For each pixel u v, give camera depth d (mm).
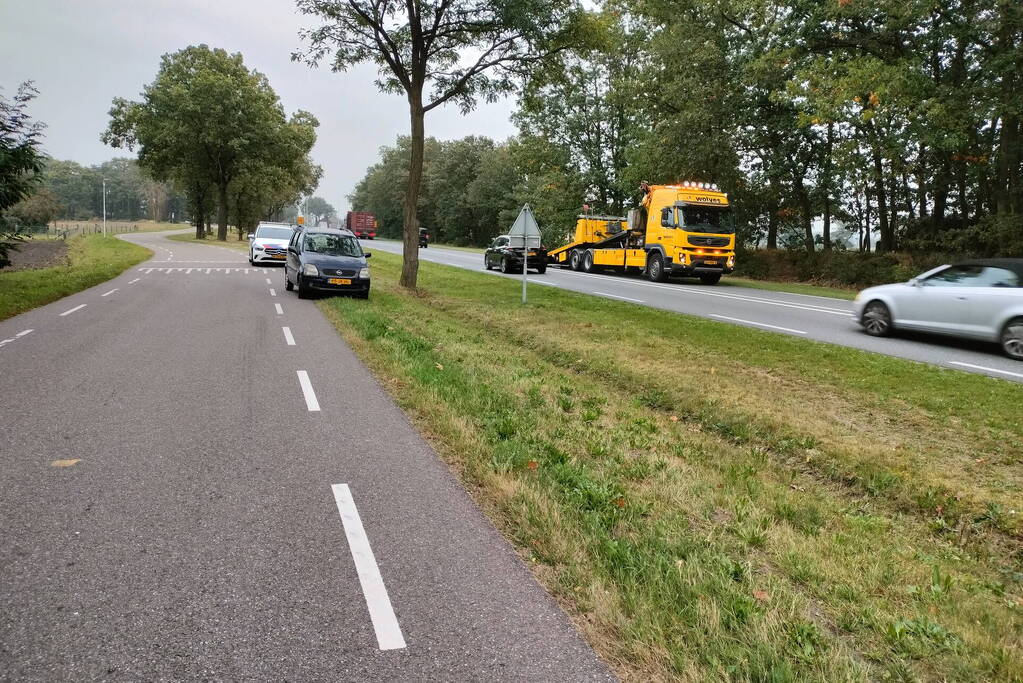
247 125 54188
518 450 5574
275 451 5523
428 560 3740
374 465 5254
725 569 3682
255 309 14750
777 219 33750
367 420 6520
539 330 12984
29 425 6012
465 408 6891
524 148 49125
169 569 3551
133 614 3129
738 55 29578
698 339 11773
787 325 14031
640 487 5023
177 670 2742
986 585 4000
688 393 8234
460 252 50594
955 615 3438
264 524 4141
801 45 25578
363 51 18875
